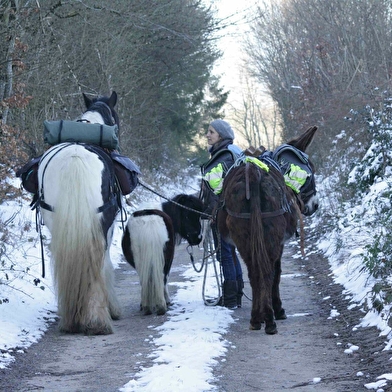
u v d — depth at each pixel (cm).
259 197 775
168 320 889
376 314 798
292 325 842
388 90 1809
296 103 3158
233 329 824
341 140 2100
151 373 625
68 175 789
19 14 1577
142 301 946
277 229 781
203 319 863
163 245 939
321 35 2744
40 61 1847
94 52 2358
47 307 984
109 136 876
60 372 666
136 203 2386
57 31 2005
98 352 733
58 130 873
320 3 2767
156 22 2362
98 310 802
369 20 2402
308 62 2770
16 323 843
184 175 4334
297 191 876
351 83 2222
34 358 717
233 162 873
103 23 2217
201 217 978
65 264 773
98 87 2412
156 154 3709
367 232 1219
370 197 1281
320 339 762
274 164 866
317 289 1091
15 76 1578
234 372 640
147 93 3234
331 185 1934
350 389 577
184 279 1270
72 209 776
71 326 816
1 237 1259
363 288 951
